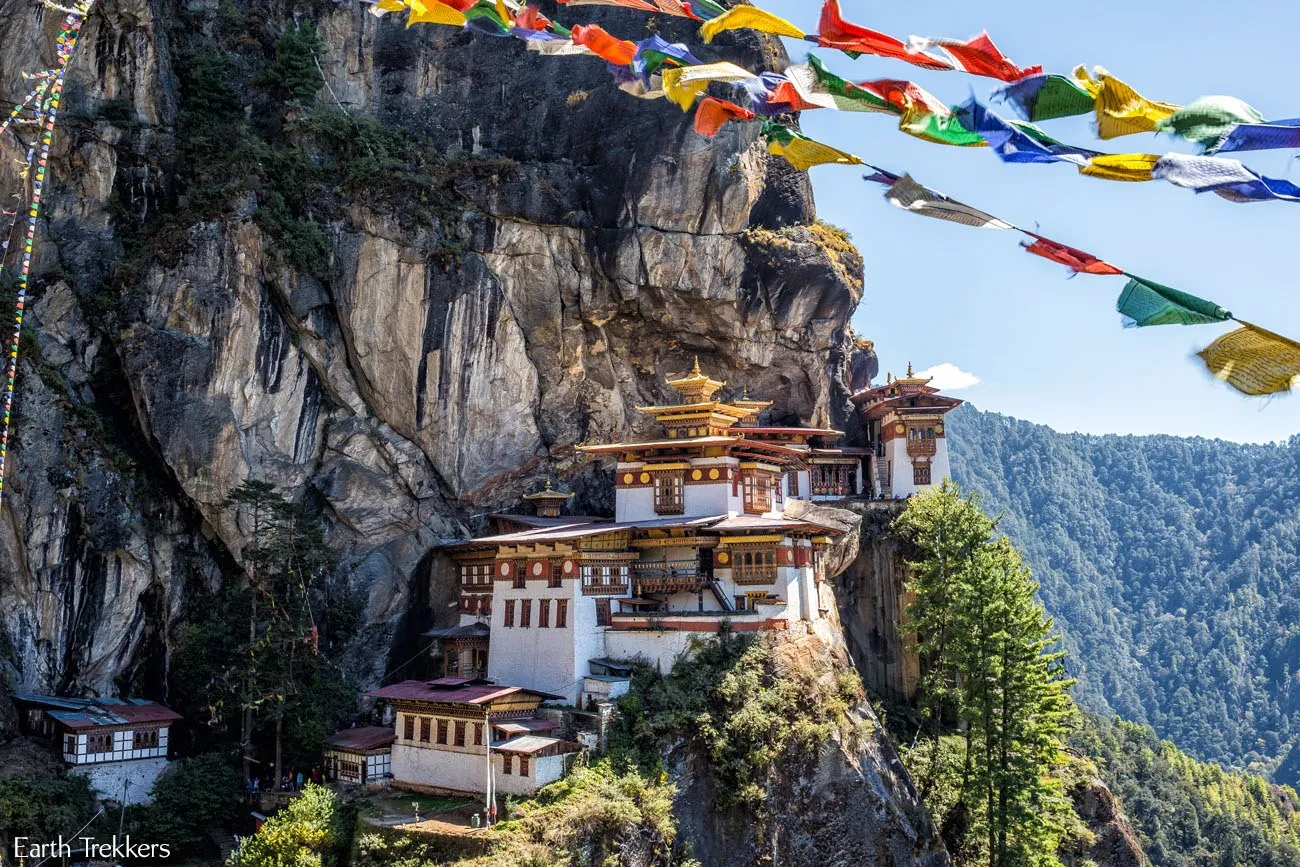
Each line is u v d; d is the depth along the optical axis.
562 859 46.19
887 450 88.44
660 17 79.00
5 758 52.12
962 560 68.81
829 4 11.86
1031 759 60.09
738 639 59.53
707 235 77.38
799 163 13.02
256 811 55.97
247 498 62.88
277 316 67.75
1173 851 117.62
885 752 61.75
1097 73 11.24
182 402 63.91
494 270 74.31
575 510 77.62
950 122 11.64
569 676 59.44
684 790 53.66
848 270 87.75
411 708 57.12
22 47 64.50
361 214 70.50
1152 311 10.99
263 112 74.69
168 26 74.00
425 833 47.62
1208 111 10.58
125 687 60.97
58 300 64.19
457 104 78.44
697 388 71.00
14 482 57.69
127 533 61.25
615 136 76.31
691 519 66.25
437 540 72.00
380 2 15.30
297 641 61.34
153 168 69.19
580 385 78.19
